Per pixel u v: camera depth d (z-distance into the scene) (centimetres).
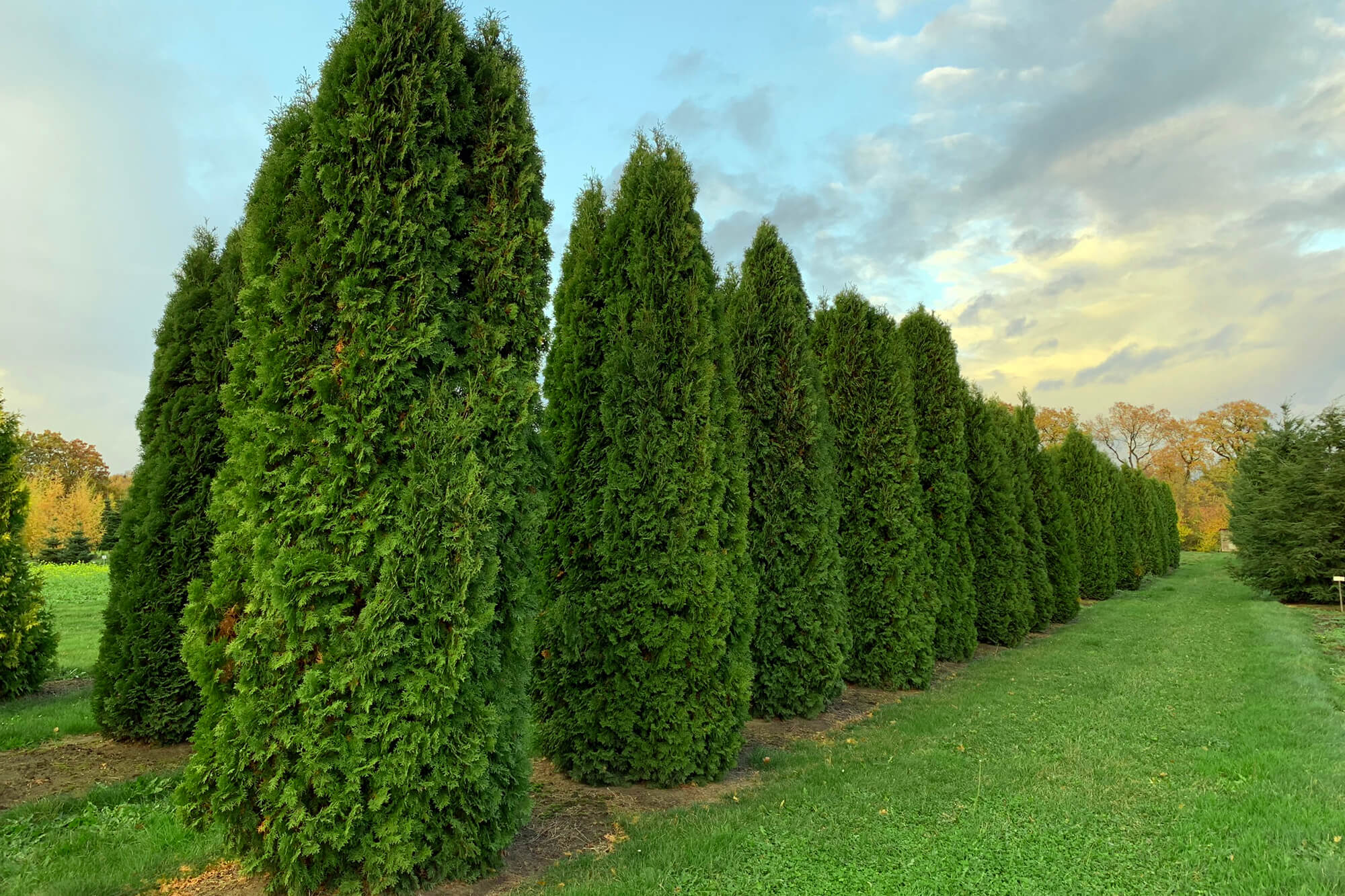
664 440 632
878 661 1055
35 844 465
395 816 394
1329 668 1088
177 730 690
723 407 664
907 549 1071
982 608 1445
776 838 477
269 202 434
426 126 439
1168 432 5991
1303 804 524
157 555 709
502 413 450
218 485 423
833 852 454
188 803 399
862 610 1078
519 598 453
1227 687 943
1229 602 2098
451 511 420
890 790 573
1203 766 620
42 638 918
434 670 407
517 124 482
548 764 663
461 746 411
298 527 406
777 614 864
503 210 466
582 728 618
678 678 614
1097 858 444
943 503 1266
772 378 897
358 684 394
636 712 613
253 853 396
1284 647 1253
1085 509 2336
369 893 396
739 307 911
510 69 476
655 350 645
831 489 912
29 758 646
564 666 631
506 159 473
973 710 866
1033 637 1558
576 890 402
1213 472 5553
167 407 730
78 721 750
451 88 459
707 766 619
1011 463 1678
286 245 430
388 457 420
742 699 643
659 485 625
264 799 387
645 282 656
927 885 407
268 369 408
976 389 1516
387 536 404
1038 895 396
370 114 429
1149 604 2102
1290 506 2064
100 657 711
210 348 738
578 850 483
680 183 675
